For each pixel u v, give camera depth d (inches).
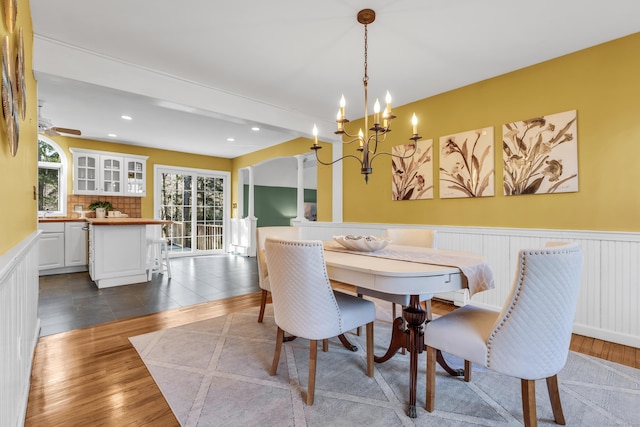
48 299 137.3
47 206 211.6
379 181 161.8
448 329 60.2
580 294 101.0
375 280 62.5
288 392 68.6
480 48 100.3
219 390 69.2
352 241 86.5
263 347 91.3
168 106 124.6
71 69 97.5
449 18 85.0
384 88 131.4
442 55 104.9
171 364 80.7
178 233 269.7
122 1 77.7
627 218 93.0
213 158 288.8
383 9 81.4
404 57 106.3
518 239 113.3
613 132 95.0
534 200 110.9
